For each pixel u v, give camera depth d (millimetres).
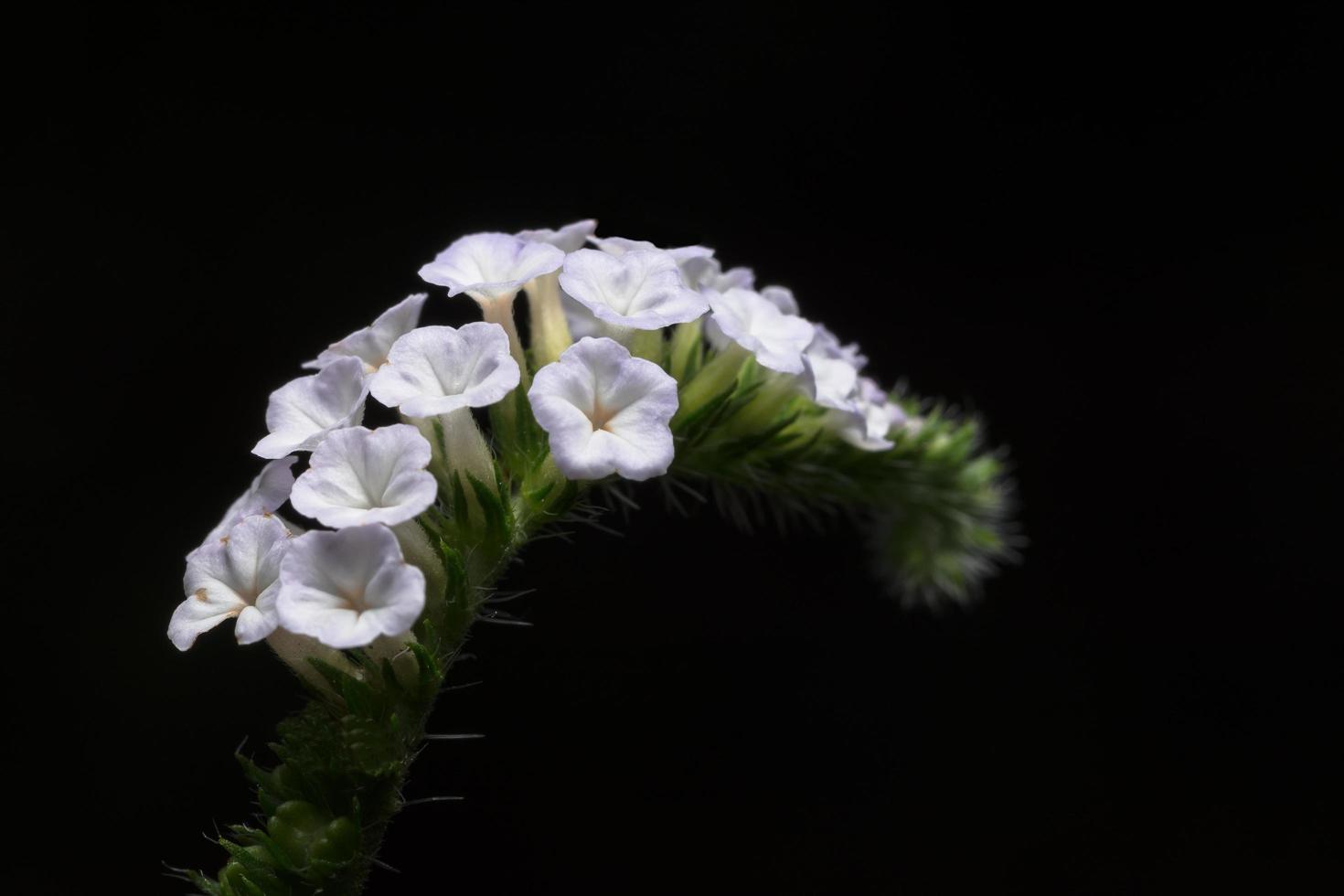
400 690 105
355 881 105
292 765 105
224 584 103
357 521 100
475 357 105
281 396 106
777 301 119
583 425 103
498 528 108
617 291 108
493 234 111
